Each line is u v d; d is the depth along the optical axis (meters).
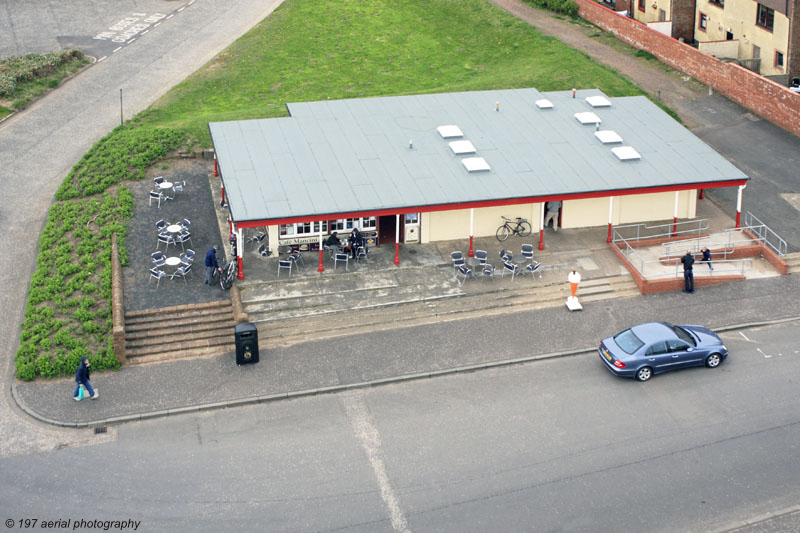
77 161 49.16
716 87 56.00
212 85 59.09
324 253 41.25
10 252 41.31
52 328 36.25
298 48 64.88
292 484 29.55
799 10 53.12
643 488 29.48
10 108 54.88
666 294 39.88
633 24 62.31
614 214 44.06
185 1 72.81
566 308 38.84
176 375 34.62
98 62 61.91
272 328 37.06
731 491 29.39
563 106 48.44
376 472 30.06
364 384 34.16
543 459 30.64
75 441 31.38
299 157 42.44
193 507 28.59
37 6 70.69
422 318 38.00
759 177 47.56
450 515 28.39
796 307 38.84
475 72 61.28
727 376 34.75
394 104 48.28
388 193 39.66
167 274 39.50
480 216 42.62
